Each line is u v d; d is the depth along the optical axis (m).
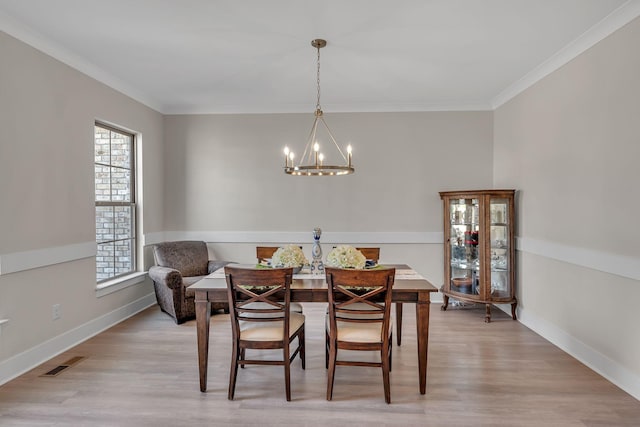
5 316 2.69
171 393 2.54
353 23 2.72
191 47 3.12
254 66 3.55
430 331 3.78
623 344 2.62
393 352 3.25
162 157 5.00
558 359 3.10
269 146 4.98
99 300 3.72
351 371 2.88
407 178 4.91
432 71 3.69
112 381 2.71
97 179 3.88
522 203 4.08
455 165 4.88
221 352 3.25
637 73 2.47
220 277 2.96
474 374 2.83
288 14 2.59
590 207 2.95
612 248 2.70
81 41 3.00
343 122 4.94
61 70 3.19
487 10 2.54
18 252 2.77
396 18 2.65
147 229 4.62
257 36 2.92
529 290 3.93
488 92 4.39
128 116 4.20
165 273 3.89
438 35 2.91
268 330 2.52
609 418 2.25
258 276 2.40
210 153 5.01
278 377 2.79
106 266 4.02
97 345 3.38
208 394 2.54
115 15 2.59
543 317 3.66
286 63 3.47
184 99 4.65
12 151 2.72
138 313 4.36
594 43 2.87
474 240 4.23
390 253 4.93
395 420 2.24
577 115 3.11
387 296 2.41
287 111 4.95
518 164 4.16
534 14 2.59
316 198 4.96
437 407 2.38
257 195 5.00
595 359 2.89
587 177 2.98
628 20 2.53
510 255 4.09
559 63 3.33
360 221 4.94
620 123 2.62
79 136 3.42
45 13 2.56
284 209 4.98
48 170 3.06
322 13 2.57
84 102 3.48
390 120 4.91
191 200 5.03
